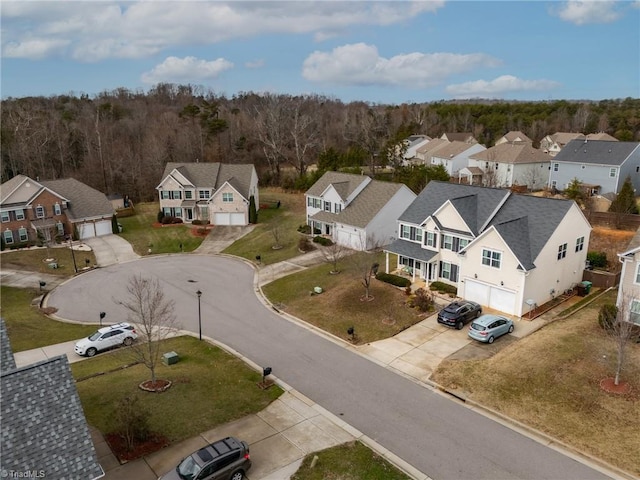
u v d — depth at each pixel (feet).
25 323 117.19
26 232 191.11
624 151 209.26
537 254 107.45
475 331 96.89
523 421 71.20
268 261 165.48
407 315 111.34
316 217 184.03
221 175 229.86
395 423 72.64
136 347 94.22
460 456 64.75
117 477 60.23
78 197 205.26
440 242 127.34
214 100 574.56
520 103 555.28
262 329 111.45
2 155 285.43
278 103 366.02
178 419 72.90
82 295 140.05
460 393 79.36
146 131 342.44
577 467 62.03
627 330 78.43
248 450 61.52
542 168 245.45
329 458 64.39
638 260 94.53
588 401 73.97
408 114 510.99
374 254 157.07
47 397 48.80
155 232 207.51
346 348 99.19
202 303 130.00
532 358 86.89
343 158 289.33
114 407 75.36
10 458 44.24
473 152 297.33
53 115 343.67
